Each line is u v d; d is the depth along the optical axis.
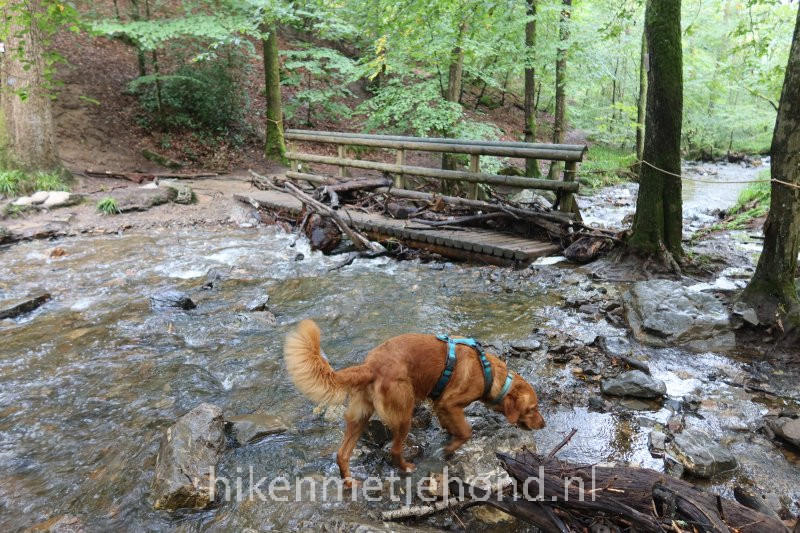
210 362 4.74
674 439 3.44
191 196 11.89
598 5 18.14
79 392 4.21
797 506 2.94
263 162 16.78
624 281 6.81
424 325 5.57
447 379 3.21
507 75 23.91
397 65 13.37
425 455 3.46
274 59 16.70
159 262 7.89
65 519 2.87
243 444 3.53
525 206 9.20
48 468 3.32
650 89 6.86
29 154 11.30
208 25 13.83
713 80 19.09
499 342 5.05
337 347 5.04
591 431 3.70
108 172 13.12
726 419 3.81
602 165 19.45
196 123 16.86
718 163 24.86
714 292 6.11
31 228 9.20
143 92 16.50
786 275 5.13
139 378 4.43
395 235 8.68
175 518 2.90
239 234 9.78
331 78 20.44
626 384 4.15
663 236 7.12
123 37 18.42
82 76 16.22
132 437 3.62
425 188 13.78
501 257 7.70
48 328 5.46
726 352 4.91
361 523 2.79
